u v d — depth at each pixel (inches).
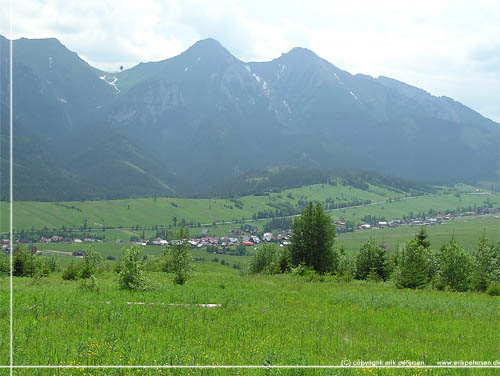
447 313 1032.8
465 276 1745.8
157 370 489.7
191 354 559.8
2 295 924.6
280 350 617.9
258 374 510.3
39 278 1457.9
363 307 1056.8
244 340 671.8
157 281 1371.8
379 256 2497.5
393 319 918.4
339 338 727.7
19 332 633.6
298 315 906.1
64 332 649.6
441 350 679.7
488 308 1116.5
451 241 2127.2
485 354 663.1
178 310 869.2
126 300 962.7
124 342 608.7
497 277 2102.6
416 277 1754.4
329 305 1074.7
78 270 1708.9
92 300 935.7
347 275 2034.9
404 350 665.6
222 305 953.5
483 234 2338.8
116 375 483.8
